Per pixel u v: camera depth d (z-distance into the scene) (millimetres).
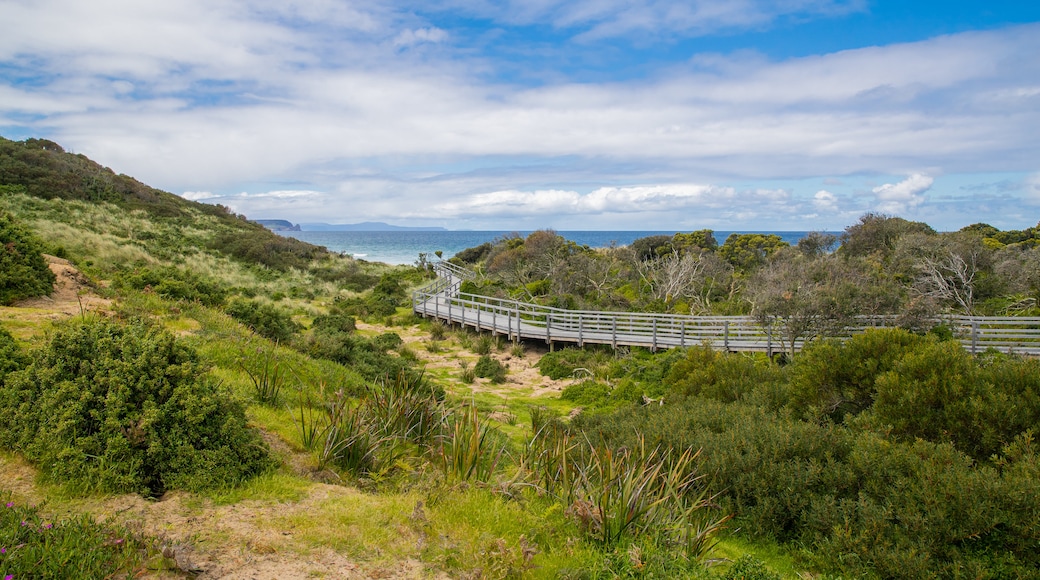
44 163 40906
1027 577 5398
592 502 5719
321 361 11602
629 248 47219
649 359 19297
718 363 12828
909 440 7945
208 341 9602
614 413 11461
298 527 4531
